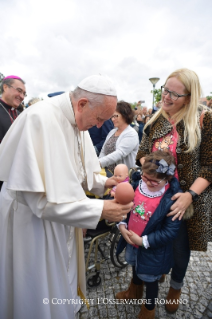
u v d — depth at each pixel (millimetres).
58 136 1141
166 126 1479
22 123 1149
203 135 1348
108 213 1159
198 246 1483
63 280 1336
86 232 1924
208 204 1455
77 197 1158
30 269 1224
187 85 1288
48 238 1220
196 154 1376
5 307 1336
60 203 1098
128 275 2230
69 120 1253
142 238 1438
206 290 2023
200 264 2357
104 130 3074
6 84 2742
